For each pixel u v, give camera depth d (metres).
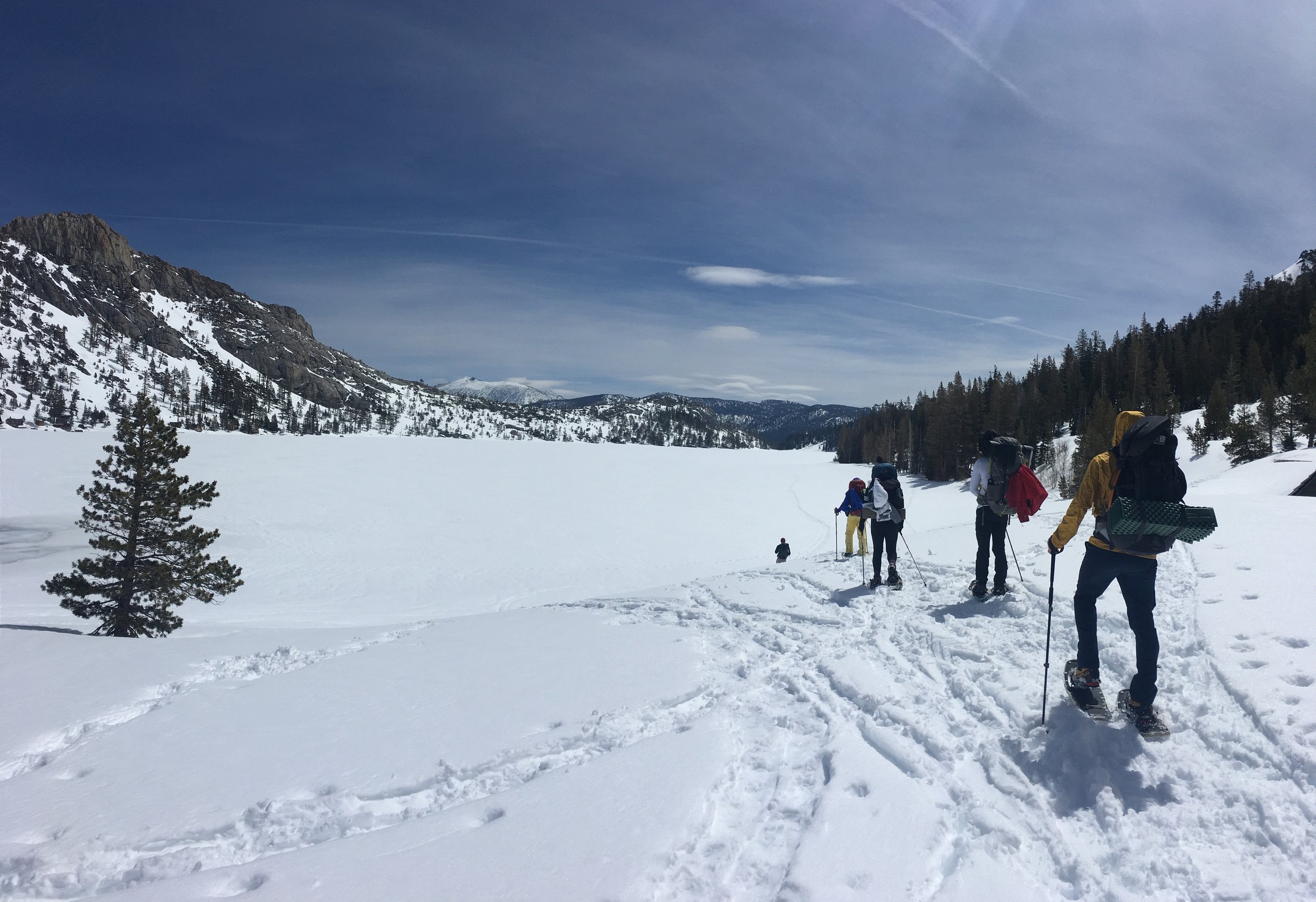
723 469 98.94
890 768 3.80
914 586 8.25
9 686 7.06
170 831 3.97
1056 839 3.05
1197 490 28.47
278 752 5.00
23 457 61.00
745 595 9.66
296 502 51.75
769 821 3.45
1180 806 3.12
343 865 3.23
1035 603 6.20
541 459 94.69
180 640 9.76
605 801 3.68
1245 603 5.02
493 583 32.69
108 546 15.75
